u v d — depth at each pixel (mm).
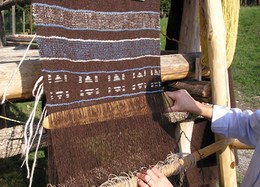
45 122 1278
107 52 1470
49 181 1304
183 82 2066
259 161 1415
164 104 1635
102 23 1457
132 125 1515
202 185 2465
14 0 2705
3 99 1260
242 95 6582
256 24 12023
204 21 1866
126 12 1539
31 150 1820
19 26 12312
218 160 1924
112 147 1433
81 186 1318
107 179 1386
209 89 1954
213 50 1837
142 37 1600
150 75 1623
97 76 1431
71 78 1343
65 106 1324
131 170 1466
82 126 1366
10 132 1670
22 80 1360
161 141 1586
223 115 1648
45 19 1279
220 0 1851
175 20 2588
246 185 1469
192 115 2082
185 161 1634
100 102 1437
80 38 1385
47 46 1280
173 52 2609
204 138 2432
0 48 3518
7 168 3318
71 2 1358
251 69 8094
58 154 1286
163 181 1404
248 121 1592
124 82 1521
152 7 1637
